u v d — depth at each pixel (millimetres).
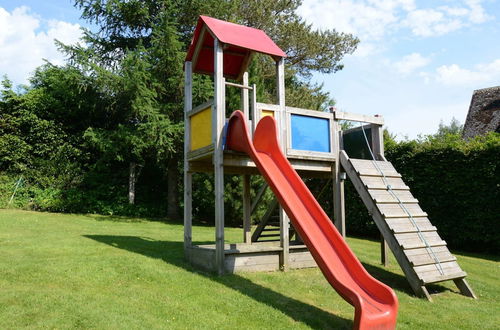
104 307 4426
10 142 15180
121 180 16906
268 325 4309
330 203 14148
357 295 4176
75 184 15945
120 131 13906
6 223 10617
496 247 10688
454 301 5895
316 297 5461
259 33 7730
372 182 7121
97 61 14820
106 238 9312
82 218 13805
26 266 5895
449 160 11281
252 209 9578
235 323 4301
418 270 5941
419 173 11883
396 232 6262
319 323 4480
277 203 8977
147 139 13750
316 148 7531
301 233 4922
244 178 9203
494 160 10430
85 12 15266
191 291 5273
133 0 14539
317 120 7652
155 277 5781
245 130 6109
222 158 6578
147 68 14281
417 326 4625
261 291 5508
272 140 6602
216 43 6805
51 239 8500
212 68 8430
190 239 7379
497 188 10359
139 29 15922
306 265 7289
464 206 10945
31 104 15578
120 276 5746
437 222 11523
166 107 14375
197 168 7770
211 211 16031
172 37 13727
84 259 6551
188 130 7758
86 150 16391
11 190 14812
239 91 13750
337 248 5172
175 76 14219
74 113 16219
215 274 6309
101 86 13711
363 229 13406
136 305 4594
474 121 19609
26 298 4535
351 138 8906
